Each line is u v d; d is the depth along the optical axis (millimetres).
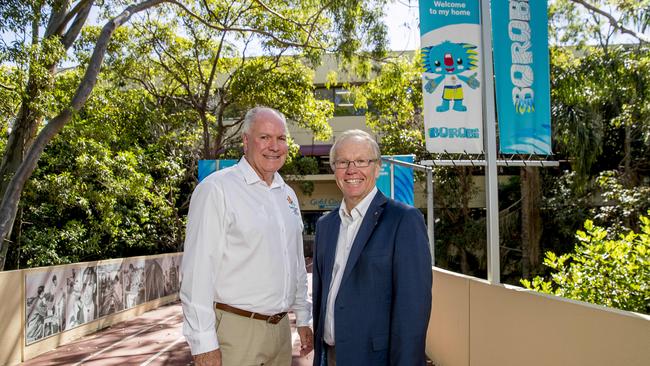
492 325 3867
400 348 2387
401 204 2699
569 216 16172
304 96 18203
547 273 15938
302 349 3416
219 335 2883
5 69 9102
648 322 2242
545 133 4910
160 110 17438
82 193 13141
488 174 4680
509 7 4922
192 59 18844
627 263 4801
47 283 7465
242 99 17969
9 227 8766
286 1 15711
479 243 18531
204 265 2775
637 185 15047
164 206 16188
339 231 2891
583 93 12469
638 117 13148
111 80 18062
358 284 2576
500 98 4863
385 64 15969
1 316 6348
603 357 2520
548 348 3016
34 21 7660
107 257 17188
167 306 12414
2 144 12375
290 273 3137
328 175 25969
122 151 14867
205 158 17938
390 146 19422
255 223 2920
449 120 4902
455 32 4934
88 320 8758
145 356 7207
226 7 16781
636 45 11688
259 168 3051
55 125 8797
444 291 5289
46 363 6812
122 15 9617
